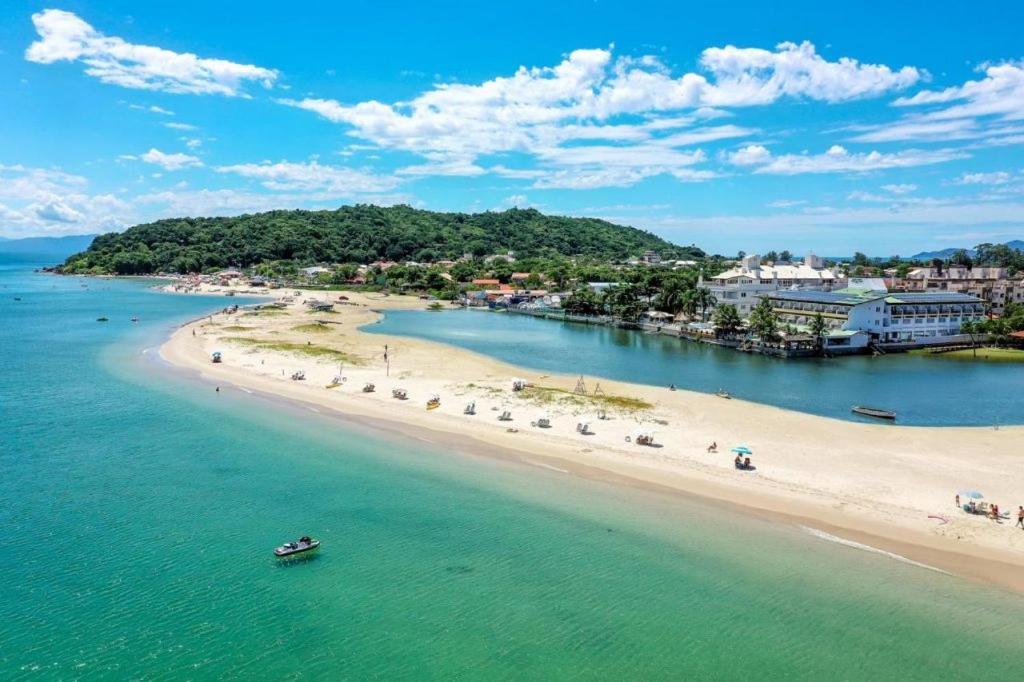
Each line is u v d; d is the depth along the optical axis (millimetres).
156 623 35750
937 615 36969
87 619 35906
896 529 46625
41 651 33219
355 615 36938
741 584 40094
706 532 46562
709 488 54125
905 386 100812
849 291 170875
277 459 61094
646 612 37438
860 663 33312
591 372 109812
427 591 39375
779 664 33281
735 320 146750
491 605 38031
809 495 52500
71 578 39875
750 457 61406
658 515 49250
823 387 99312
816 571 41375
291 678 31859
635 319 186125
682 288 192875
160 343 131750
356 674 32281
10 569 40719
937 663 33281
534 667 32969
